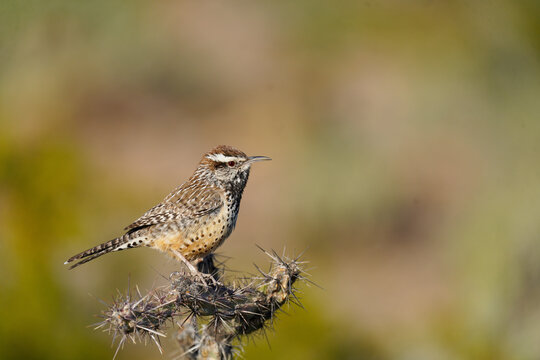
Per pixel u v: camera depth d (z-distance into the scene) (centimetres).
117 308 655
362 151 1964
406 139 2003
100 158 1994
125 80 2386
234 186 948
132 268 1367
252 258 1653
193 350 658
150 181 1917
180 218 901
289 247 1750
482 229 1599
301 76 2386
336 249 1788
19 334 1241
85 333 1286
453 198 1839
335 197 1852
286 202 1858
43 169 1538
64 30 2223
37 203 1457
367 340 1418
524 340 1376
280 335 1279
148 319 652
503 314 1420
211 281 726
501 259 1484
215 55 2512
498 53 1953
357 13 2467
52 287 1302
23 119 1900
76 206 1487
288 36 2553
